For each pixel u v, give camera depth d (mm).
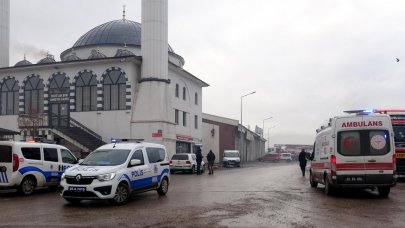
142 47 38812
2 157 15250
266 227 9117
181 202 13359
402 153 21500
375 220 9930
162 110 37375
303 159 27656
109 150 13836
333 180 14438
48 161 16516
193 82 48688
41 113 37312
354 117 14500
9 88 41750
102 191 12242
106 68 38375
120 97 38094
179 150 44281
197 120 49844
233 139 66000
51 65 39344
